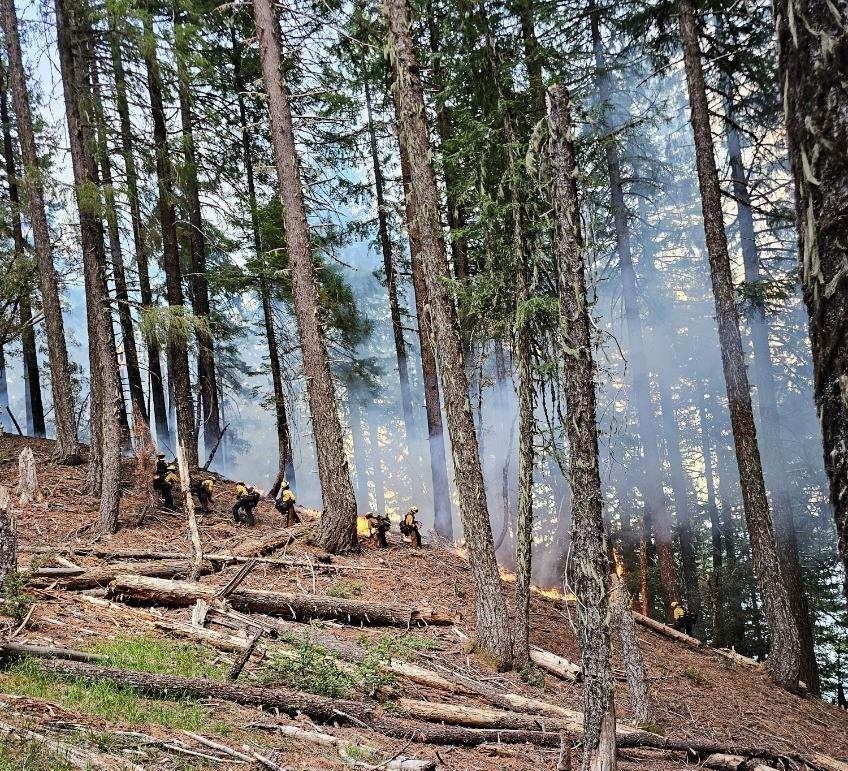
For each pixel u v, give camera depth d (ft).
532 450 33.45
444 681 28.22
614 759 17.22
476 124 34.01
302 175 67.46
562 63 43.65
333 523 46.11
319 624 33.55
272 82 47.80
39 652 21.36
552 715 27.20
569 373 18.84
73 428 60.85
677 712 32.89
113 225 50.34
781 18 6.01
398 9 33.99
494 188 34.78
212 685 21.91
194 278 71.82
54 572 32.83
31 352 80.18
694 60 44.19
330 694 24.68
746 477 42.60
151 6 62.23
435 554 50.49
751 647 76.84
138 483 57.11
